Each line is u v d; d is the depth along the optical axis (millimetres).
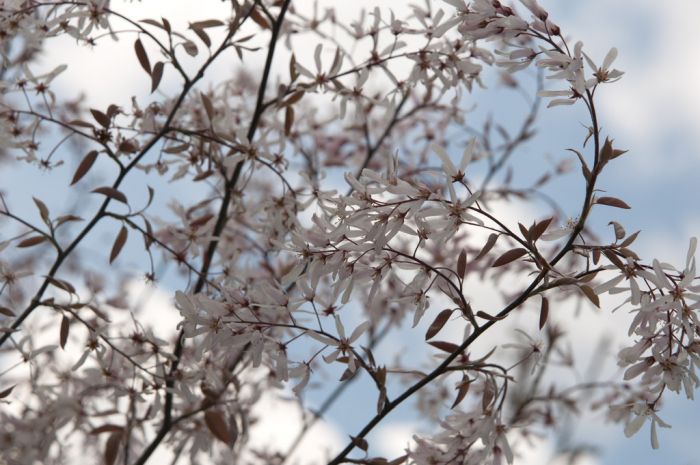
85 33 1663
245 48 1673
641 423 1527
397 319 1893
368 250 1529
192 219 1755
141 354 1654
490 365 1547
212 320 1552
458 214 1504
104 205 1647
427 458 1575
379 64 1705
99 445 1799
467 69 1689
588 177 1491
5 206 1641
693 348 1500
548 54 1498
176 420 1664
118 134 1683
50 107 1713
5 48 1746
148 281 1728
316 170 1921
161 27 1650
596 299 1498
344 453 1555
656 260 1488
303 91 1711
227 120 1759
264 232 1735
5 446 1693
